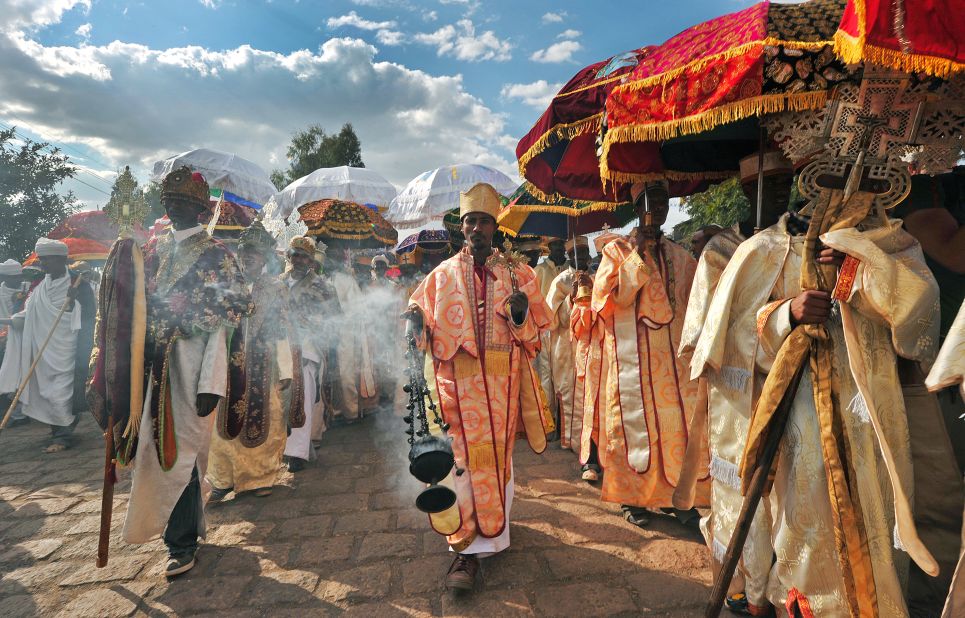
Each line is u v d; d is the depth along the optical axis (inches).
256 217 165.6
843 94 73.2
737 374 85.8
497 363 113.2
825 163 74.2
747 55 75.2
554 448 200.2
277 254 205.2
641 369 131.0
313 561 116.6
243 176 339.6
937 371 59.1
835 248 70.1
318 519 138.9
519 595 101.1
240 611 99.1
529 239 269.0
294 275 192.7
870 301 69.4
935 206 101.4
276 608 99.7
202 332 115.6
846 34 64.0
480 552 106.3
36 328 214.8
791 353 74.7
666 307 132.0
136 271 108.3
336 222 243.1
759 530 84.4
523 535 125.8
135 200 112.9
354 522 136.5
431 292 115.7
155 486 111.4
